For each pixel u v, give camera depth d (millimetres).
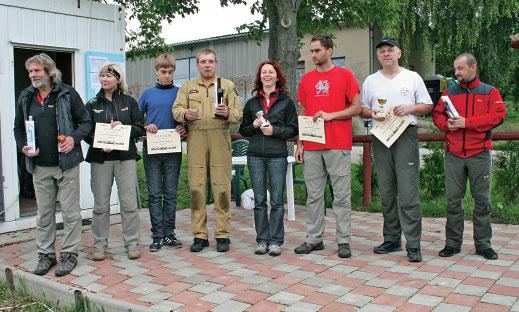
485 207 4773
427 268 4504
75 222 4695
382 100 4742
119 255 5113
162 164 5336
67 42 6297
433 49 18562
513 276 4246
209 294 3975
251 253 5125
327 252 5098
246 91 21156
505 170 7191
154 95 5266
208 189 8008
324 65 4914
